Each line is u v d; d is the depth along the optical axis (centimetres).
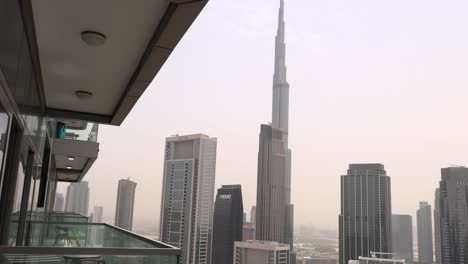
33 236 829
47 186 1154
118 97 784
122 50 546
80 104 843
